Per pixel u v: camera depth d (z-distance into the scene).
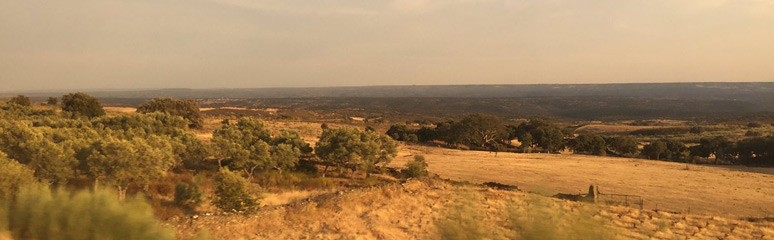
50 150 19.20
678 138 115.00
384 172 42.47
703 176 53.50
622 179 50.12
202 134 70.88
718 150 75.62
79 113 67.75
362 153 37.84
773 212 32.12
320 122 141.00
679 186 45.12
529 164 63.56
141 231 6.63
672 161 76.12
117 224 6.45
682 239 17.23
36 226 6.11
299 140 40.62
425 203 21.66
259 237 15.04
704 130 128.38
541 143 91.56
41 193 6.55
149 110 77.94
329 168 41.75
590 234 4.86
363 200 20.98
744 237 18.17
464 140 98.69
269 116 150.38
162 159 23.09
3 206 6.29
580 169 58.81
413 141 98.12
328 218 17.89
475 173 52.31
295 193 26.23
